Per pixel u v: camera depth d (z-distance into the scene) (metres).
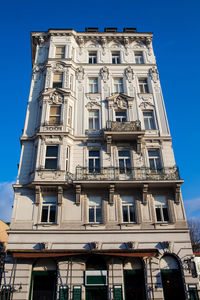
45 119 22.83
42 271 18.05
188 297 17.19
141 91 26.39
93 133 23.30
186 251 18.67
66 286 17.36
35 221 19.27
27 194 20.27
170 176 20.69
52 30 28.23
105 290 17.53
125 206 20.42
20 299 16.80
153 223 19.56
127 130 22.22
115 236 19.00
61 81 25.53
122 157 22.36
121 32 29.09
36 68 27.02
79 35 28.89
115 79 26.98
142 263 18.41
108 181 19.83
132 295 17.69
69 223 19.28
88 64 27.25
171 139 23.19
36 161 20.83
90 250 17.75
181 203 20.36
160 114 24.67
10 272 17.58
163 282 18.03
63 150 21.27
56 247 18.44
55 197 20.42
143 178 20.73
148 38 29.27
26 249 18.11
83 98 25.17
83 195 20.36
